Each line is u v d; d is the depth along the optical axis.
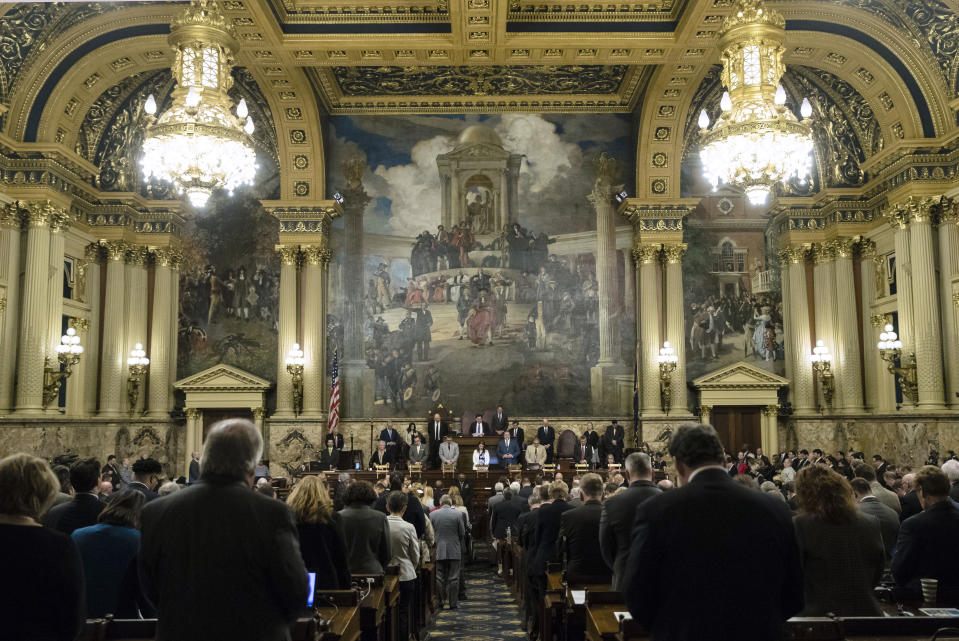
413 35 21.09
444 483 24.08
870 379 26.50
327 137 28.17
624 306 27.92
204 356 27.91
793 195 28.02
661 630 3.79
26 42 21.39
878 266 26.22
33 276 22.23
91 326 26.25
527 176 28.36
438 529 14.16
